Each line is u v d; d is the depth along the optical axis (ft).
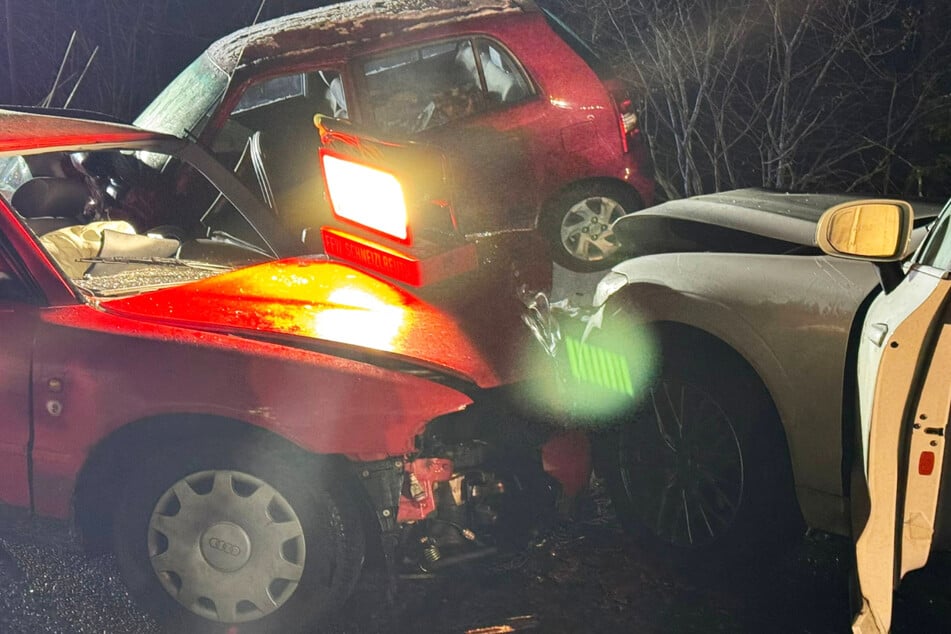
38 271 13.10
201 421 12.35
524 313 14.37
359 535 12.31
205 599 12.51
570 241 24.59
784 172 31.83
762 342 13.37
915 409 10.28
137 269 15.29
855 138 34.35
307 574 12.25
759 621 13.35
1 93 41.32
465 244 14.34
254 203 17.17
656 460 14.74
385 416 12.18
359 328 13.08
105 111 40.65
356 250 14.23
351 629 12.92
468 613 13.42
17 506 12.93
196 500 12.40
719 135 31.53
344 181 14.35
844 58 35.17
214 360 12.38
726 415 13.87
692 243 16.94
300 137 24.22
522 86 24.49
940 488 10.55
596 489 16.97
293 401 12.14
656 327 14.53
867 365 11.23
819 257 13.62
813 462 13.06
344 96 24.00
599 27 33.50
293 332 12.83
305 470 12.16
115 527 12.66
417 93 24.36
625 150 24.70
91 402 12.46
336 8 25.41
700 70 32.12
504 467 13.38
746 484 13.70
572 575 14.40
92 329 12.80
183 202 20.83
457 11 24.53
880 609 10.52
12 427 12.75
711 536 14.19
